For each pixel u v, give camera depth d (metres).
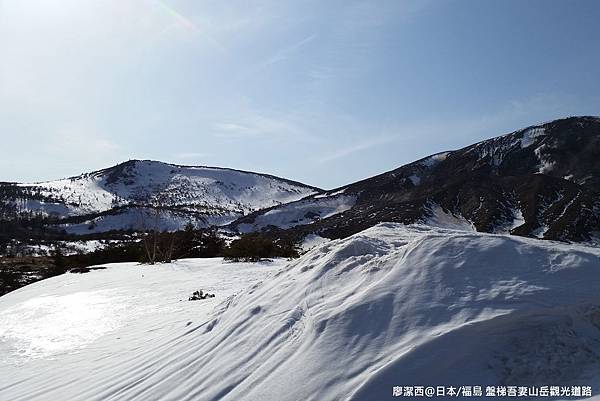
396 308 4.41
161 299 12.55
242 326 5.87
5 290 29.27
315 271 6.27
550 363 3.62
